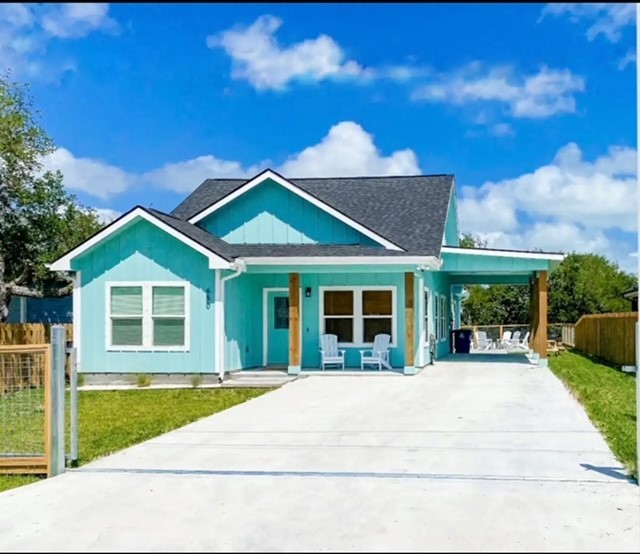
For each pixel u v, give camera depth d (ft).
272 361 65.46
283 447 28.04
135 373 56.34
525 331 121.60
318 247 61.62
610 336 75.82
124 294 56.90
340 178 78.84
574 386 49.80
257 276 65.36
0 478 23.53
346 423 33.94
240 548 16.24
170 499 20.40
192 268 56.13
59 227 71.51
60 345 24.43
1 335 55.42
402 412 37.29
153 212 55.83
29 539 17.17
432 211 69.15
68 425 35.19
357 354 63.05
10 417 33.22
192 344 55.88
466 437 29.78
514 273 77.87
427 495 20.47
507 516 18.42
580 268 162.40
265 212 65.10
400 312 62.69
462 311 156.15
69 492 21.38
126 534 17.37
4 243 69.72
